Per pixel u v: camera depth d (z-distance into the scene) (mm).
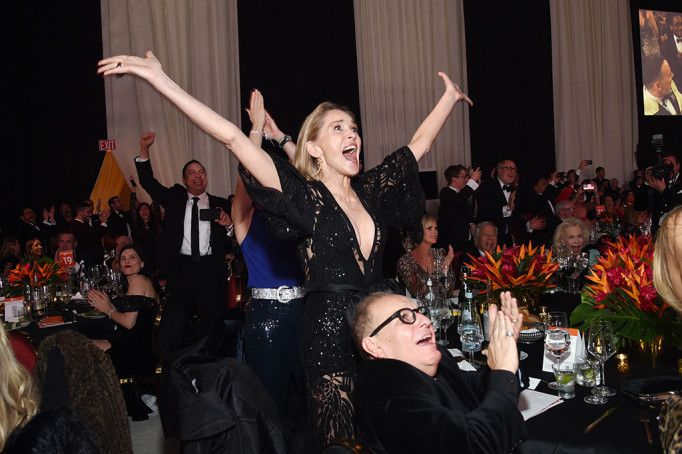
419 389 1557
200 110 1812
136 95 8836
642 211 6340
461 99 2406
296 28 9836
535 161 11977
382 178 2180
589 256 4043
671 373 2156
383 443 1565
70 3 8555
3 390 1198
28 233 7941
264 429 1923
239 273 5320
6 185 8367
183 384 1938
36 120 8484
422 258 4086
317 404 1863
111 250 6309
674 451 1044
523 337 2586
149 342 3883
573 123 12516
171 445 3531
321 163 2006
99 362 1691
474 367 2371
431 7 10977
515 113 11773
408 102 10836
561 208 6422
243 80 9508
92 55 8680
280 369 2594
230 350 2600
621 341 2230
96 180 8703
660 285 1181
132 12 8836
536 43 11945
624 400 1930
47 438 1197
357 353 1857
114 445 1619
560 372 1989
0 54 8266
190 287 4434
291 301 2631
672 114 13484
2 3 8258
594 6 12656
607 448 1639
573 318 2227
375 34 10531
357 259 1915
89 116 8688
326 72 10094
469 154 11375
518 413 1558
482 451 1470
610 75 12883
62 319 3951
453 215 7426
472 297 2865
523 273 2734
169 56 9031
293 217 1845
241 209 2709
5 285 4512
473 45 11344
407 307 1707
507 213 7652
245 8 9477
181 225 4508
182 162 9031
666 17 13398
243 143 1827
